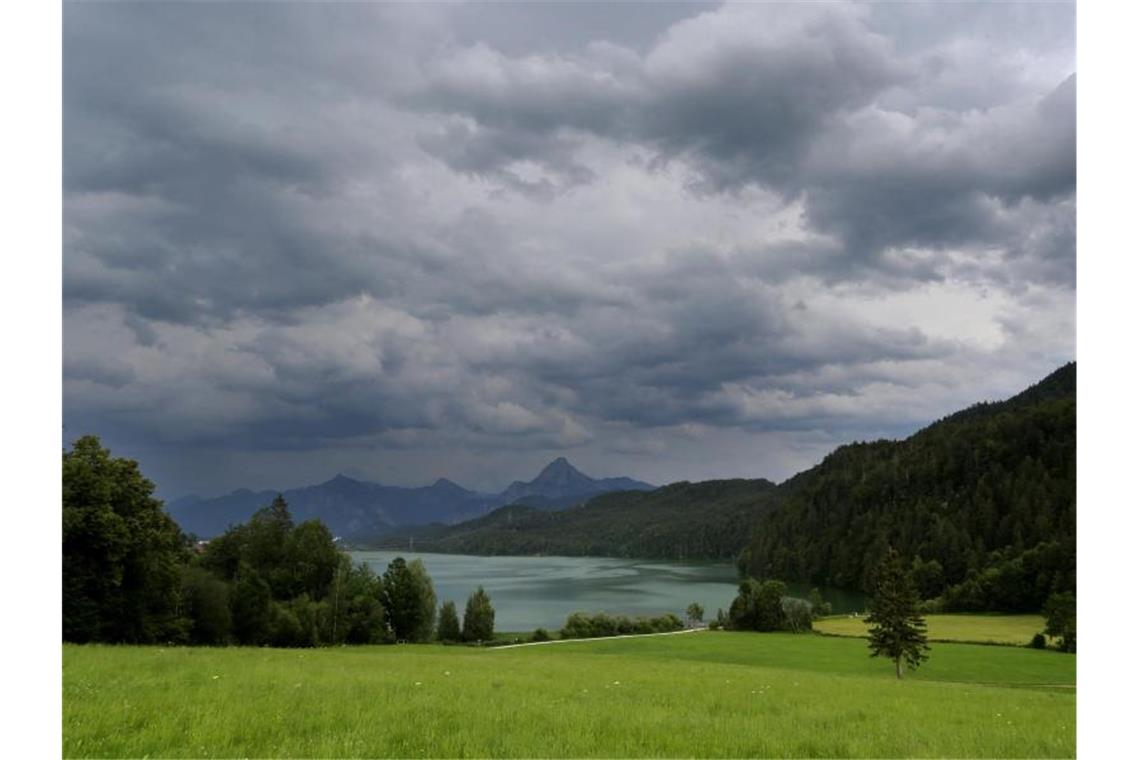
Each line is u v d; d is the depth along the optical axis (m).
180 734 9.44
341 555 93.94
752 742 10.70
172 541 43.41
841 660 68.88
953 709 17.67
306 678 16.27
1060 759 10.71
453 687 15.98
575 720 11.78
